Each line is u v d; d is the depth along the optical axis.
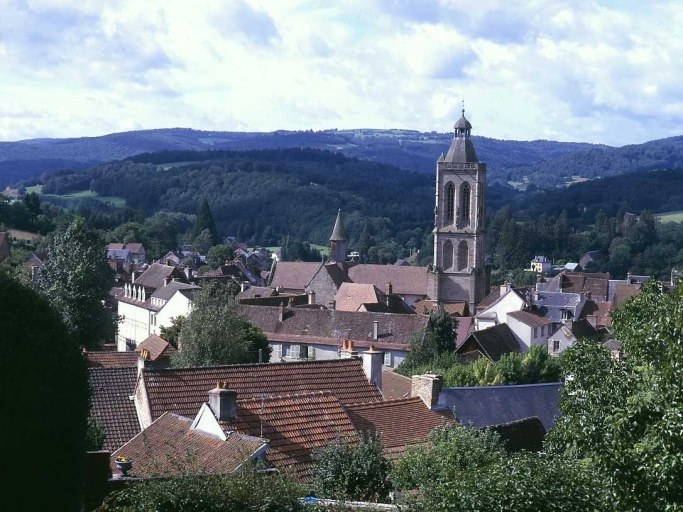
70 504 24.73
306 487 25.20
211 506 22.67
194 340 64.31
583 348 25.95
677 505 20.41
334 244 157.38
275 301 114.88
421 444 30.12
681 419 19.92
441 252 138.62
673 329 22.89
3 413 23.45
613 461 21.48
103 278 89.00
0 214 188.00
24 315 24.38
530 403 51.06
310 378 41.06
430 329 91.94
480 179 137.00
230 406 32.22
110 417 40.03
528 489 22.50
